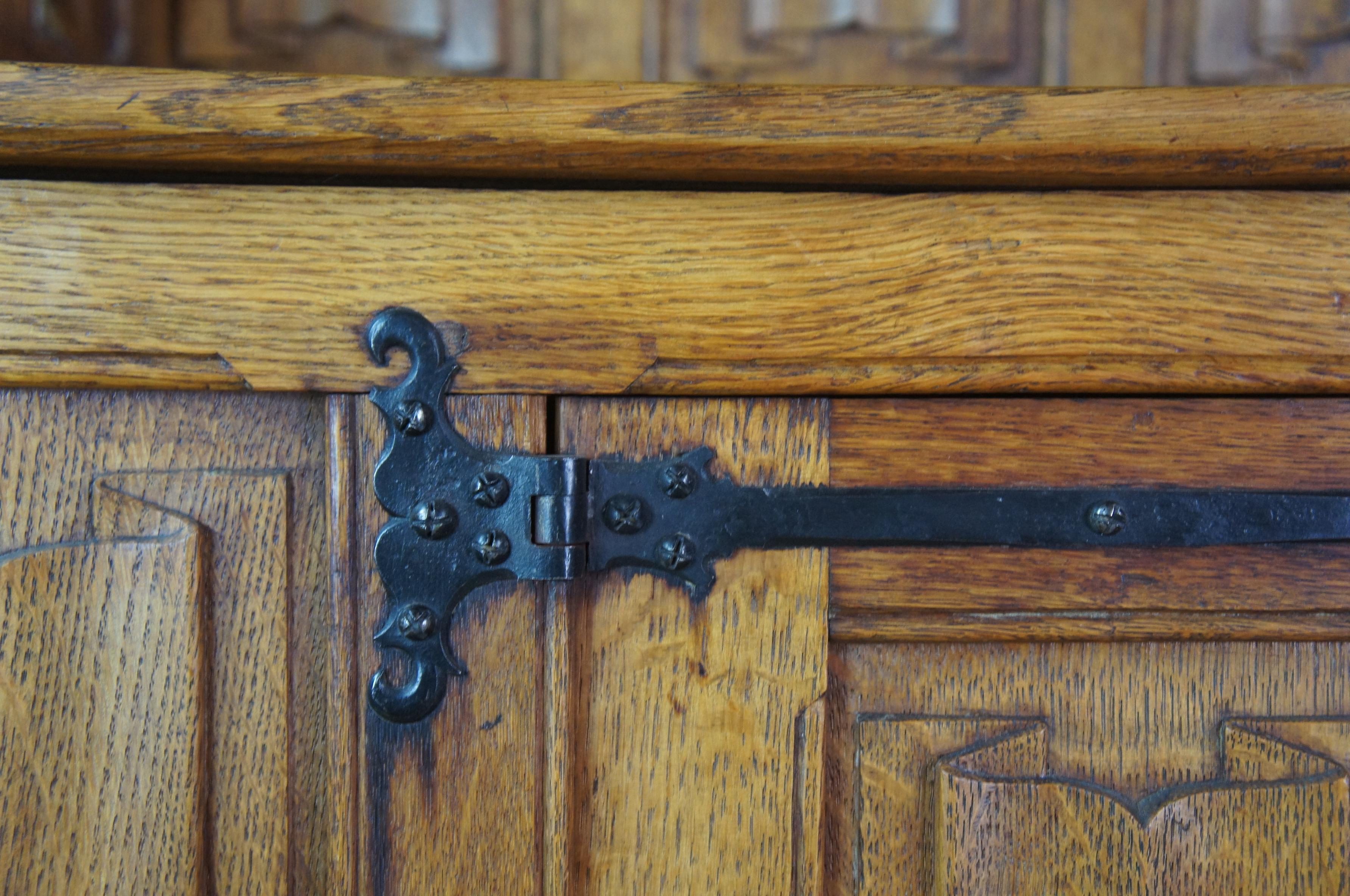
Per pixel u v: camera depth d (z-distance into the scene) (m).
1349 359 0.58
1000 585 0.59
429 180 0.57
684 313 0.58
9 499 0.57
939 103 0.56
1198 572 0.59
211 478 0.57
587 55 0.74
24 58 0.66
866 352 0.58
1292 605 0.59
